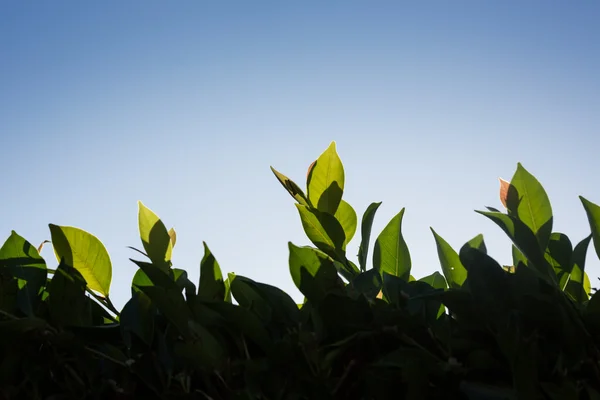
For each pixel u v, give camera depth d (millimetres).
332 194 824
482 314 670
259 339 691
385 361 666
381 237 813
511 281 675
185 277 759
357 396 672
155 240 805
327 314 695
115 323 758
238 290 746
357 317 695
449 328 679
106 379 711
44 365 719
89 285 797
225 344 707
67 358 722
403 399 659
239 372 694
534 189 766
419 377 640
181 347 682
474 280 679
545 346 652
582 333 647
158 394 694
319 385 669
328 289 717
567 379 631
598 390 638
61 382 716
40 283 771
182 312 701
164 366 701
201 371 693
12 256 775
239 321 693
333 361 685
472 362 655
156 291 697
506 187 796
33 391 710
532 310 658
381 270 805
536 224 757
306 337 678
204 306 717
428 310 709
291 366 678
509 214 768
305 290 718
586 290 786
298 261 727
